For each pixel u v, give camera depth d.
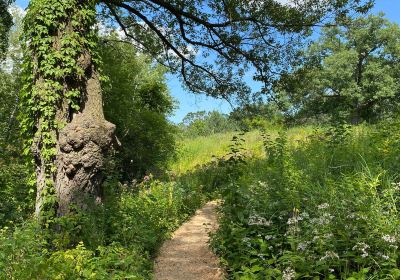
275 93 16.53
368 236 4.40
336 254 4.22
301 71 15.89
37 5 8.29
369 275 4.14
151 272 6.40
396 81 46.12
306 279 4.54
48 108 8.10
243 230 6.11
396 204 5.16
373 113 45.72
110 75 18.39
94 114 8.51
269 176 8.32
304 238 4.84
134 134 20.44
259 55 15.60
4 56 25.06
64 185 7.98
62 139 7.91
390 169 6.34
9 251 4.49
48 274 4.32
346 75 45.28
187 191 13.21
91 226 6.88
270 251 5.37
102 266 4.93
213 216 11.27
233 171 8.58
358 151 8.16
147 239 7.23
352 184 5.58
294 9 14.34
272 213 6.25
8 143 16.16
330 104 44.69
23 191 11.02
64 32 8.45
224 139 30.72
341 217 4.86
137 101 21.83
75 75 8.41
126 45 21.97
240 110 17.38
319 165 7.83
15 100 25.75
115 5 15.08
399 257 4.15
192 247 8.15
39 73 8.27
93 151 8.02
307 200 5.93
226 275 5.82
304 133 21.17
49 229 7.28
